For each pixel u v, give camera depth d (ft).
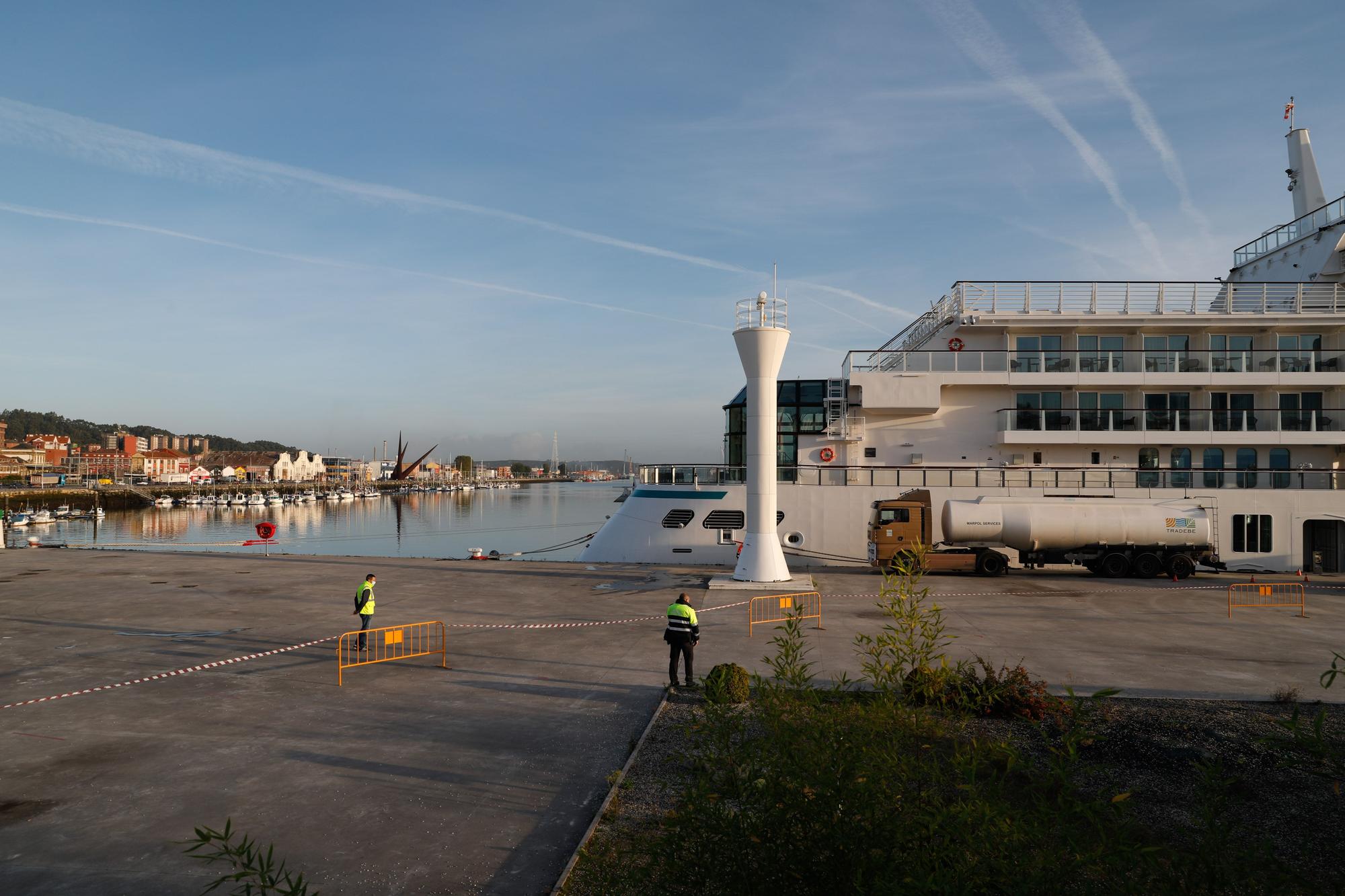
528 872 24.48
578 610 71.31
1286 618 69.21
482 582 88.22
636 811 28.43
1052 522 93.35
